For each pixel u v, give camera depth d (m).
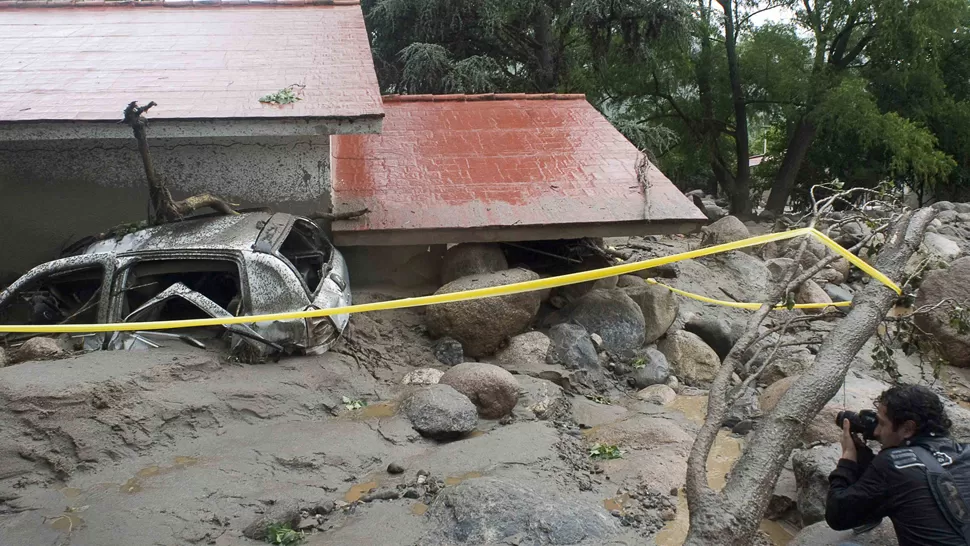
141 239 6.98
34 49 9.23
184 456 5.38
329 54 9.38
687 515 4.98
